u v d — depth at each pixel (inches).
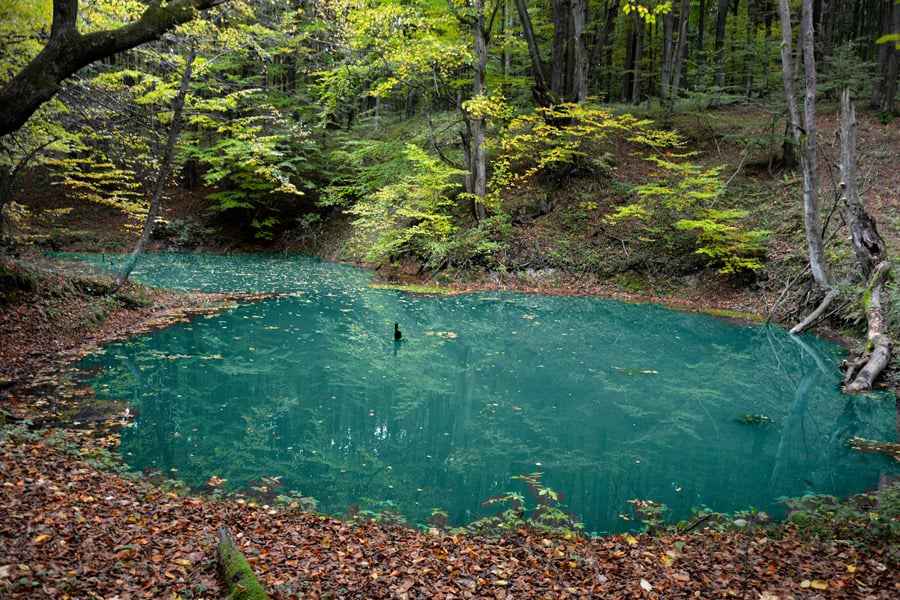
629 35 1241.4
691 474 300.7
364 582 165.9
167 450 297.4
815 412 395.5
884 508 226.7
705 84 1044.5
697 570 185.2
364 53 816.9
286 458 302.5
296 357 490.6
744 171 871.1
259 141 711.1
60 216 1139.3
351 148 1178.6
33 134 524.1
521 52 1109.7
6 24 378.6
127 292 593.9
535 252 868.0
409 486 276.4
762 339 581.0
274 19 524.7
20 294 465.4
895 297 493.0
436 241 906.7
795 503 262.2
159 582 147.4
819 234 587.2
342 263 1079.0
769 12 1188.5
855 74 865.5
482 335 587.8
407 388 430.0
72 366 408.8
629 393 429.1
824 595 162.4
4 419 284.5
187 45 497.7
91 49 243.0
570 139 930.7
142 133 637.3
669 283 785.6
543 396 419.5
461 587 167.2
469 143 915.4
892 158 777.6
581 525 238.2
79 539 163.3
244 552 177.0
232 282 821.9
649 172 942.4
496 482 284.0
